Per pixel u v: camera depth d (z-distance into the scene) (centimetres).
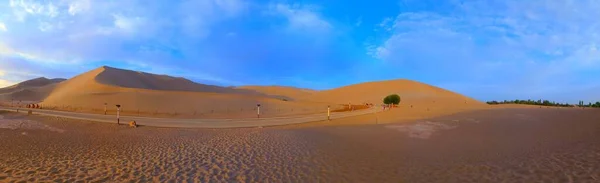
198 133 2005
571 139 1462
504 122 2295
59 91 11081
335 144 1430
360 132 1883
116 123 2931
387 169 988
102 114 4456
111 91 8219
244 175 930
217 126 2622
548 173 888
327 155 1191
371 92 11881
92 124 2844
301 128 2275
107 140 1631
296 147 1349
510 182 829
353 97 11531
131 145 1453
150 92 8012
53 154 1245
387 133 1827
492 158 1110
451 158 1130
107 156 1197
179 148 1351
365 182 860
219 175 930
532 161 1034
